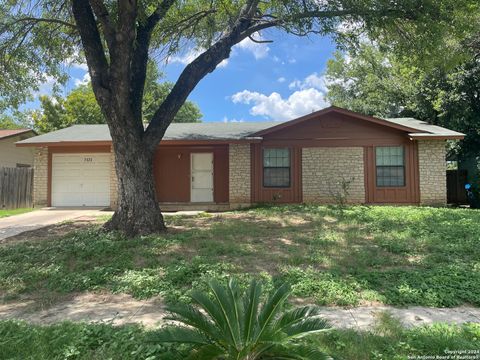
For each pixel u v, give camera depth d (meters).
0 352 3.21
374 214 10.93
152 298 4.71
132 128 8.23
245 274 5.33
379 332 3.48
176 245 7.18
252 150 14.41
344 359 2.97
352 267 5.69
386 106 22.47
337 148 14.19
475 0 8.80
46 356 3.12
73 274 5.51
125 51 7.65
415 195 13.88
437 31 8.97
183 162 14.95
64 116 28.67
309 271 5.43
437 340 3.20
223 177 14.82
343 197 13.90
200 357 2.65
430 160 13.84
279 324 2.83
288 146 14.34
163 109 8.67
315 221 10.02
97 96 8.02
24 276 5.52
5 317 4.20
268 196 14.33
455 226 8.66
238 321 2.81
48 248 7.07
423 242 7.13
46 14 10.28
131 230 8.12
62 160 15.20
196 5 11.59
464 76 15.48
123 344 3.24
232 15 10.80
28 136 21.88
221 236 8.06
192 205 14.45
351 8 8.50
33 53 10.74
